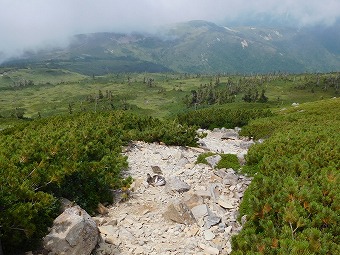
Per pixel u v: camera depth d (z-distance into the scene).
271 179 12.47
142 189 15.23
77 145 14.38
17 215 8.70
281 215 9.97
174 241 10.84
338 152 16.55
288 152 17.50
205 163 18.52
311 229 8.80
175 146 24.08
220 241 10.88
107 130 22.83
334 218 9.49
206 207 12.69
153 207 13.47
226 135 33.56
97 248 10.10
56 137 16.81
